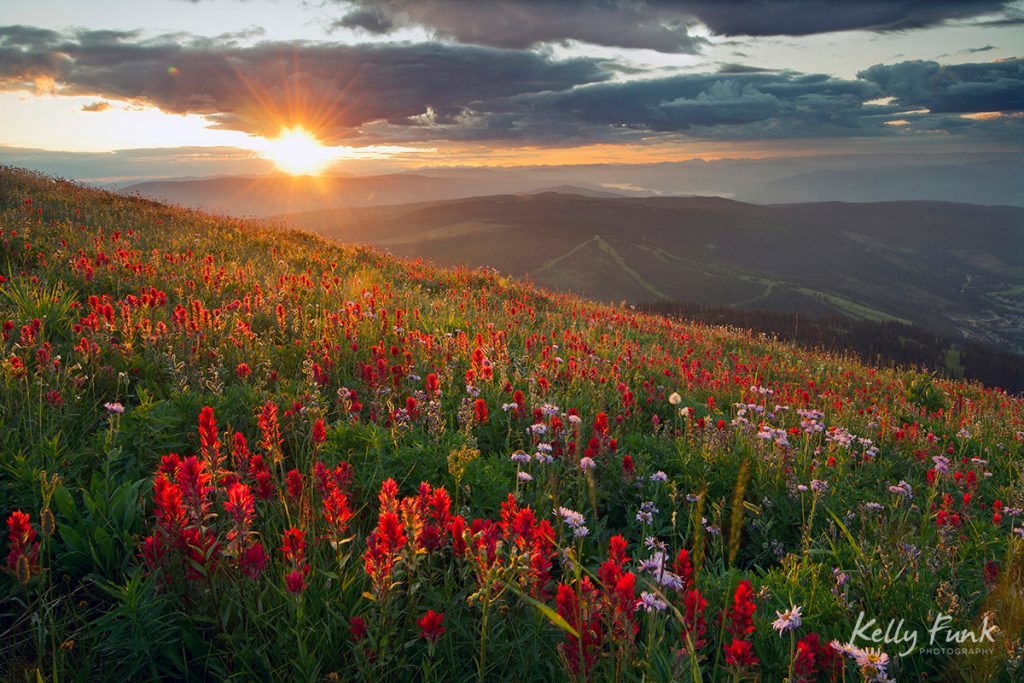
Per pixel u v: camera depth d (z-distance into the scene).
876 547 3.91
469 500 4.27
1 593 2.99
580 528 3.10
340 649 2.78
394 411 5.27
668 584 2.64
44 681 2.52
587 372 8.15
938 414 11.66
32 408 4.51
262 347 7.07
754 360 16.47
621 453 5.57
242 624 2.79
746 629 2.45
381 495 2.92
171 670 2.78
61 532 3.24
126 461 4.17
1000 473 7.45
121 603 2.92
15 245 10.60
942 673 3.09
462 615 3.06
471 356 7.71
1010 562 3.57
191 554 2.74
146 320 6.59
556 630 2.91
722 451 5.85
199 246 15.44
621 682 2.52
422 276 18.45
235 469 3.86
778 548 4.45
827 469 6.14
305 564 2.99
